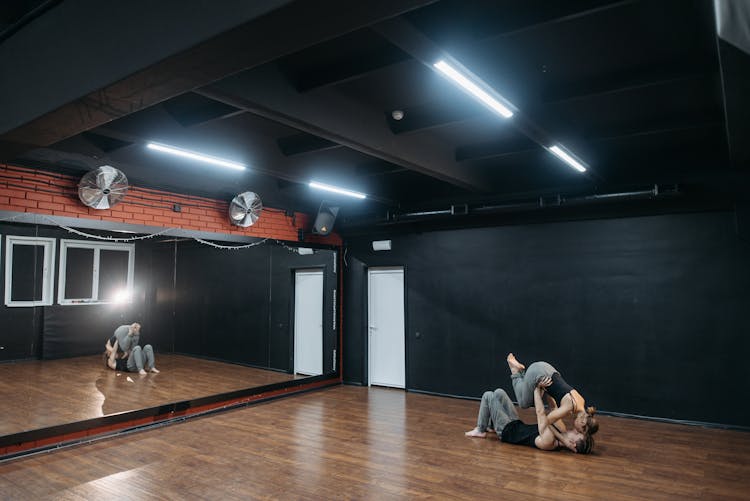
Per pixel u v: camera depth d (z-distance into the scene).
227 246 7.04
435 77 3.60
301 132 4.88
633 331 6.03
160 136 3.97
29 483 3.93
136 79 2.42
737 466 4.31
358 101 4.05
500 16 2.73
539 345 6.62
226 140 4.56
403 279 8.00
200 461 4.46
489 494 3.72
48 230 5.32
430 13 2.63
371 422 5.85
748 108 3.07
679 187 5.50
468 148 5.50
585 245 6.38
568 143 4.45
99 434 5.11
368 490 3.81
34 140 3.29
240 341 7.63
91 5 2.60
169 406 5.77
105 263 6.02
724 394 5.50
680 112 4.29
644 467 4.29
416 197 7.49
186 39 2.14
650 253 5.98
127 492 3.77
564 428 4.85
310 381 7.79
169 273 6.82
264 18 1.92
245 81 3.11
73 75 2.67
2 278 5.08
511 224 6.91
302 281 8.24
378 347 8.19
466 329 7.18
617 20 2.79
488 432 5.39
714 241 5.63
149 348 6.54
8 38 3.22
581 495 3.70
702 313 5.65
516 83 3.52
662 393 5.82
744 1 1.47
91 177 4.96
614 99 3.97
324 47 3.10
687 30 2.90
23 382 5.18
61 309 5.57
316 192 7.41
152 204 5.75
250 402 6.76
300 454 4.66
